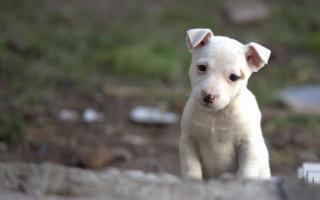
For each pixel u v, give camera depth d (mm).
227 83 6105
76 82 15211
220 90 5984
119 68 16172
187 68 16531
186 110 6457
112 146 12125
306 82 16016
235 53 6176
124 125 13352
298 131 13164
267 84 15719
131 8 20109
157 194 4676
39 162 11125
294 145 12562
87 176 4848
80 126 13039
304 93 15039
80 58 16656
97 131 12875
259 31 19031
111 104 14320
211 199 4629
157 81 15820
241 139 6340
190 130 6422
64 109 13789
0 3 19422
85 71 15953
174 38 18234
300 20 19828
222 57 6121
